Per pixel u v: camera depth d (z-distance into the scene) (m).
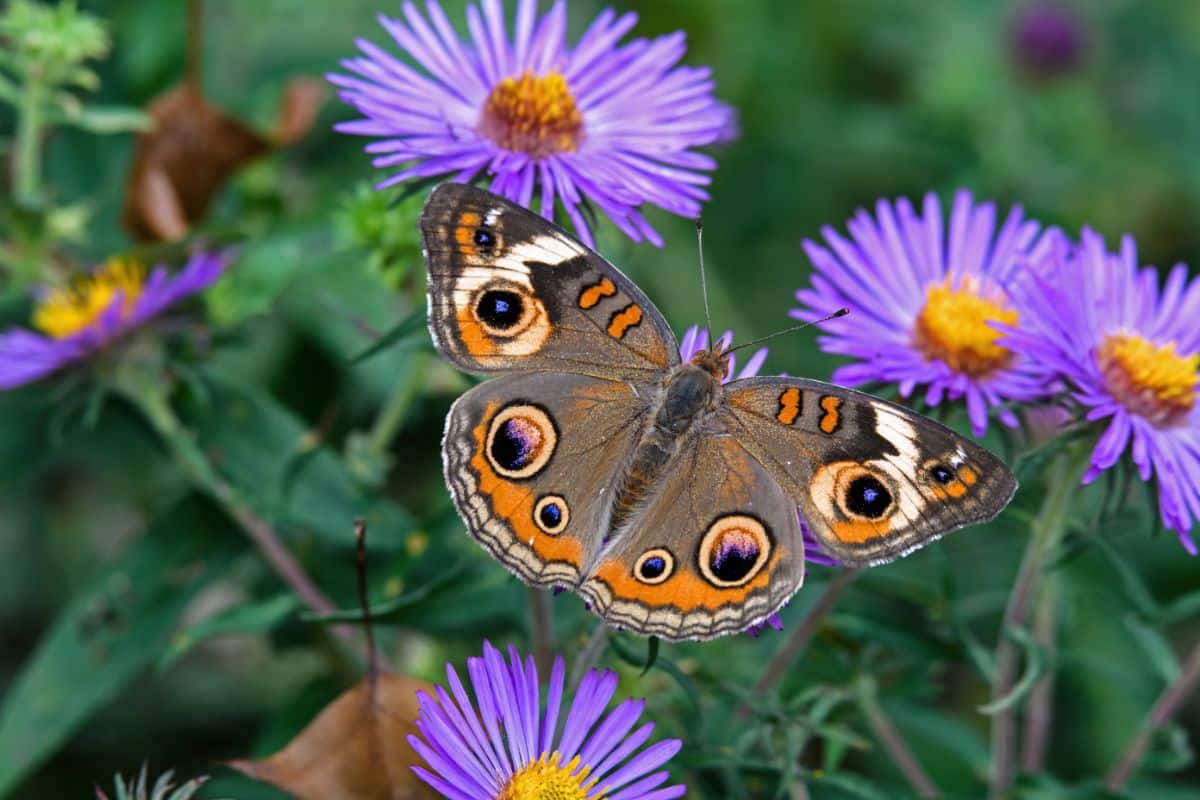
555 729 0.44
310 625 0.48
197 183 0.50
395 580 0.48
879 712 0.47
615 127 0.46
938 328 0.46
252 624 0.47
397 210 0.47
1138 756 0.47
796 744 0.45
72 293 0.49
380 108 0.46
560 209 0.47
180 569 0.49
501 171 0.45
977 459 0.44
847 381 0.46
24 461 0.50
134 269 0.49
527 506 0.44
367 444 0.49
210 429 0.49
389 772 0.44
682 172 0.46
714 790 0.46
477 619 0.47
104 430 0.51
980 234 0.47
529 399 0.44
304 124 0.50
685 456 0.44
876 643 0.47
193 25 0.49
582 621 0.47
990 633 0.50
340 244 0.48
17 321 0.49
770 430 0.45
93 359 0.48
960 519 0.44
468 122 0.46
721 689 0.47
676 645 0.47
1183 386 0.45
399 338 0.45
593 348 0.45
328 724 0.44
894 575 0.47
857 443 0.44
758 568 0.44
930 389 0.46
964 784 0.51
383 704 0.44
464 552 0.47
